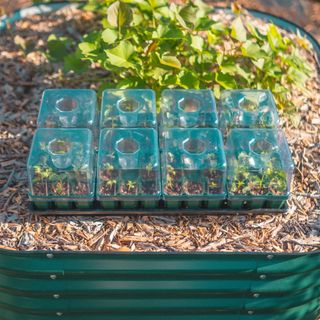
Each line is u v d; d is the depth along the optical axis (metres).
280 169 2.09
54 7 2.73
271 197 2.09
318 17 3.10
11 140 2.29
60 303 2.06
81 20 2.69
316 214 2.13
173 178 2.08
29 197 2.07
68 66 2.40
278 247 2.06
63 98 2.23
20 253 1.98
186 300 2.07
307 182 2.21
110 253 1.97
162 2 2.39
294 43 2.60
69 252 1.97
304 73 2.41
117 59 2.24
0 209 2.12
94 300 2.06
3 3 2.95
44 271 2.00
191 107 2.23
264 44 2.40
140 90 2.24
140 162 2.08
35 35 2.63
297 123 2.35
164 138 2.14
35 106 2.40
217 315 2.11
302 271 2.02
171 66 2.29
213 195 2.08
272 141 2.14
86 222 2.09
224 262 2.00
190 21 2.39
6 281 2.03
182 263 2.00
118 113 2.19
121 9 2.32
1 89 2.45
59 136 2.12
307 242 2.07
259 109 2.22
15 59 2.54
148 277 2.02
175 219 2.11
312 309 2.15
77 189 2.07
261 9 3.11
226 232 2.08
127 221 2.09
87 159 2.07
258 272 2.01
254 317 2.11
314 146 2.30
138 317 2.11
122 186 2.07
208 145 2.12
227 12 2.71
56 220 2.09
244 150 2.11
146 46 2.36
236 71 2.34
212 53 2.40
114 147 2.11
